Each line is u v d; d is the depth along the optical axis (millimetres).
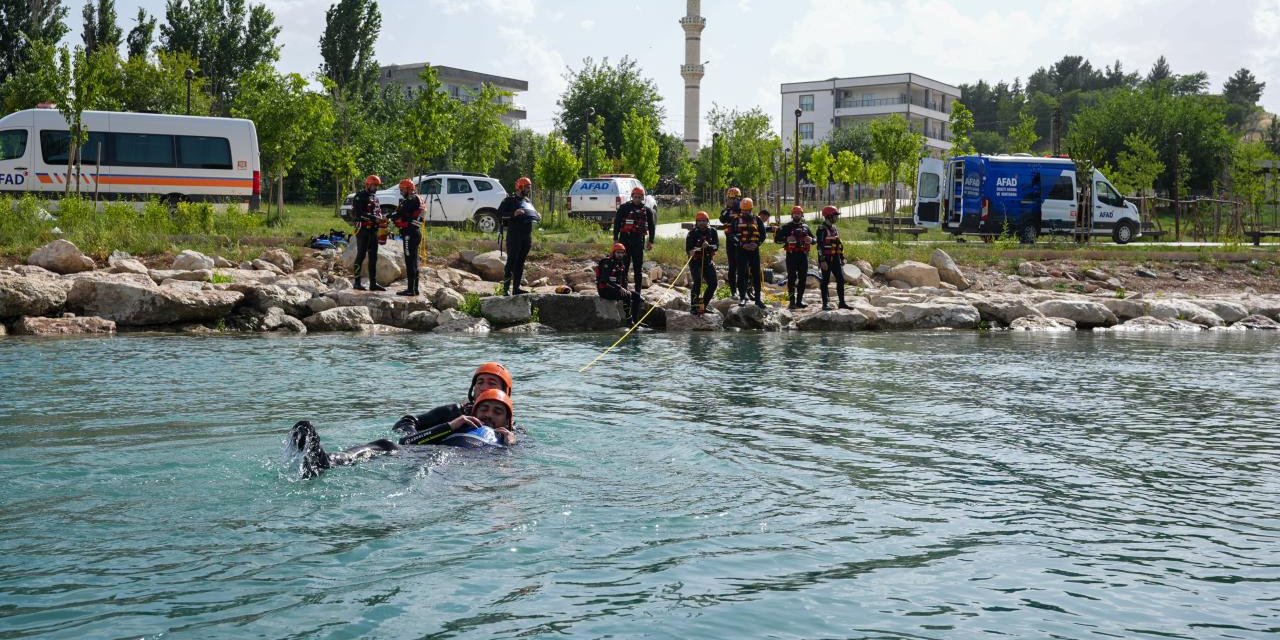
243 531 4492
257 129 32750
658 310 17562
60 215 22016
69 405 8039
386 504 4980
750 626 3539
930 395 9641
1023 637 3514
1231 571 4316
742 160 57750
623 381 10305
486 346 13719
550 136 42312
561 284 19750
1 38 54188
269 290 16156
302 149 46500
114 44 56500
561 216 35688
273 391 9031
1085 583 4125
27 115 26453
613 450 6535
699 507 5141
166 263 18922
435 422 6594
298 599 3676
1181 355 13828
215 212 26625
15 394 8633
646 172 53219
